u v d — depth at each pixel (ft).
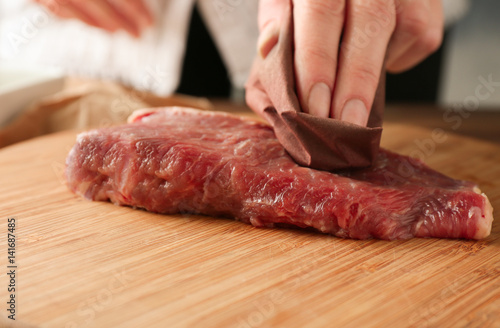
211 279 1.04
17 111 1.75
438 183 1.25
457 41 2.64
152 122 1.36
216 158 1.21
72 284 1.02
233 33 2.29
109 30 2.14
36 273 1.04
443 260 1.10
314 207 1.17
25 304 0.97
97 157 1.25
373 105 1.27
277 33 1.32
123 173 1.24
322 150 1.21
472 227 1.16
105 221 1.21
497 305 0.99
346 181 1.20
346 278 1.05
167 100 1.83
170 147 1.22
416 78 2.52
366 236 1.17
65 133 1.66
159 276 1.04
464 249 1.14
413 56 1.53
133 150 1.23
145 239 1.15
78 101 1.76
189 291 1.01
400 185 1.23
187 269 1.06
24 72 1.87
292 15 1.28
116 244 1.13
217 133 1.31
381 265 1.09
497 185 1.42
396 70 1.59
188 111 1.42
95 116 1.76
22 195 1.31
